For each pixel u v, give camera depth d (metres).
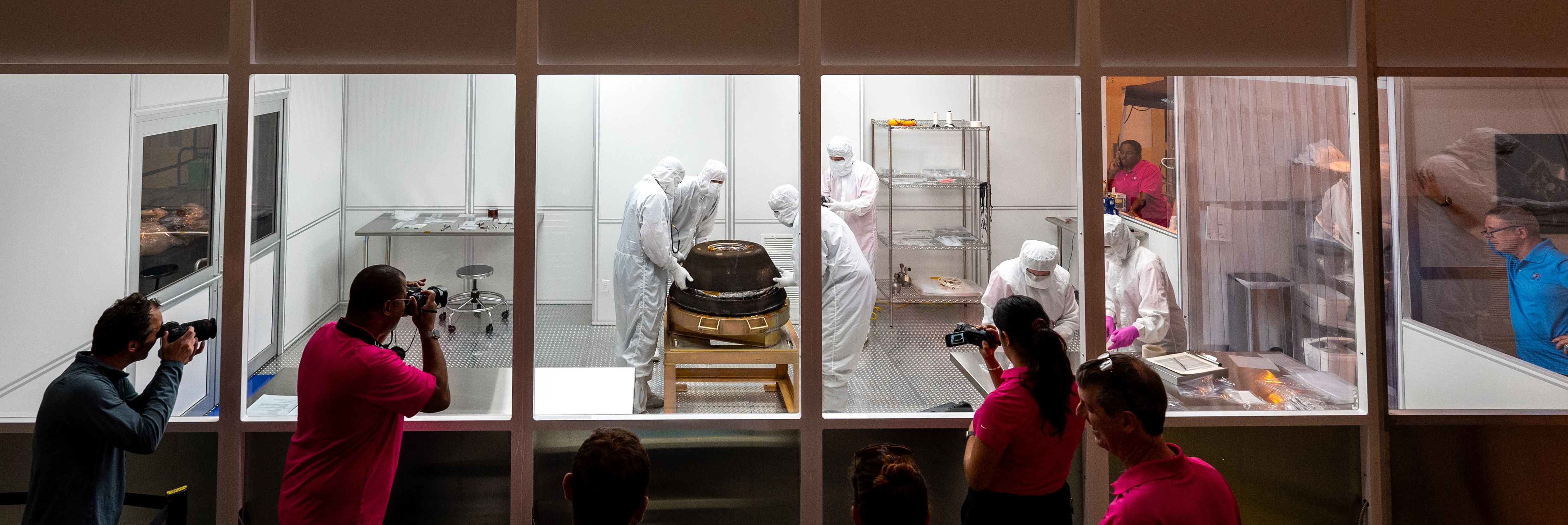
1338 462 2.93
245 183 2.76
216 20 2.74
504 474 2.86
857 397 3.93
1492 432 2.91
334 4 2.75
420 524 2.86
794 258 3.80
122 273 3.71
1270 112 3.45
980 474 2.11
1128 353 3.64
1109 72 2.83
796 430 2.88
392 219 6.68
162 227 3.97
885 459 1.77
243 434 2.80
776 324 3.61
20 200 3.16
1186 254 3.82
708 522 2.89
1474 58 2.89
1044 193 6.93
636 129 6.42
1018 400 2.10
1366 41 2.84
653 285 3.73
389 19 2.77
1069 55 2.86
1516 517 2.94
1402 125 2.94
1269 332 3.57
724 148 6.52
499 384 3.49
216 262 4.46
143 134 3.80
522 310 2.80
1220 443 2.92
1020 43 2.85
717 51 2.81
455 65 2.79
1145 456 1.72
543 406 3.29
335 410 2.21
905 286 6.34
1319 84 3.30
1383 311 2.89
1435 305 3.00
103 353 2.30
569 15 2.78
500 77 6.75
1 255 3.08
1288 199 3.46
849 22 2.82
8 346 3.12
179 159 4.09
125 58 2.73
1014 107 6.83
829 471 2.88
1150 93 5.11
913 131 6.82
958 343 2.44
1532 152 2.94
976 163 6.86
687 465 2.87
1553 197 2.96
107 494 2.30
